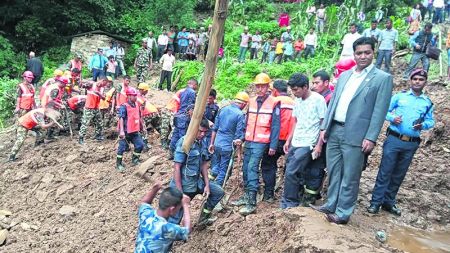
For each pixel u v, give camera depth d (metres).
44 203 8.88
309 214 5.45
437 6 18.91
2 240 7.76
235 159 8.23
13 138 12.23
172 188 4.80
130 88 9.09
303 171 5.98
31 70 15.84
